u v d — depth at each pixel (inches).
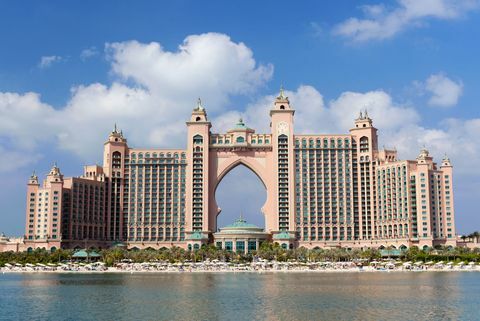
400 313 5226.4
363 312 5285.4
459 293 6737.2
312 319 4940.9
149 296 6584.6
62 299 6382.9
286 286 7706.7
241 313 5260.8
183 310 5462.6
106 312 5393.7
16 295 6815.9
